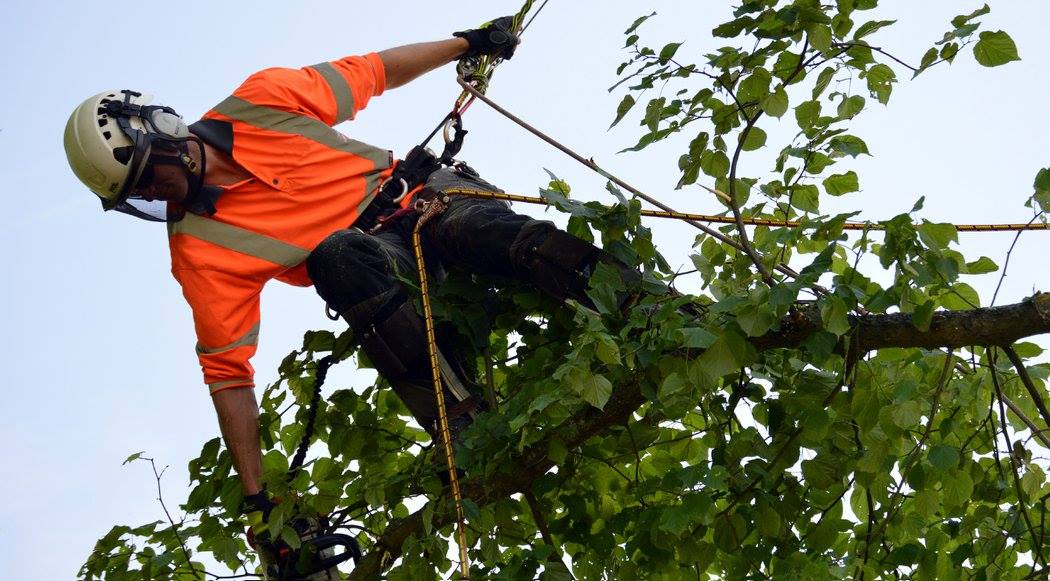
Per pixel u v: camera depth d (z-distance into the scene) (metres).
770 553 5.00
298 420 5.77
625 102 4.89
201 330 5.41
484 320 5.40
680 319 4.51
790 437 4.87
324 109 5.61
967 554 5.24
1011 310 4.50
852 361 4.70
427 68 6.00
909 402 4.48
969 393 5.09
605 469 5.68
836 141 5.06
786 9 4.63
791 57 4.87
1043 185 4.60
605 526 5.54
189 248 5.38
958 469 4.99
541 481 5.39
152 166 5.29
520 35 6.15
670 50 4.76
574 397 4.66
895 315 4.64
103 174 5.30
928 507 4.94
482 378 5.66
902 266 4.42
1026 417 5.34
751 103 4.80
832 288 4.46
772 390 5.05
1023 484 5.28
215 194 5.38
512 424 4.61
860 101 4.94
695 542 5.01
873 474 4.85
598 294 4.79
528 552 5.09
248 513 5.42
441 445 5.29
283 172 5.45
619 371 4.80
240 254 5.38
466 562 4.64
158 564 5.39
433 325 5.34
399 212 5.55
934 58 4.60
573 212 4.88
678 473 4.58
